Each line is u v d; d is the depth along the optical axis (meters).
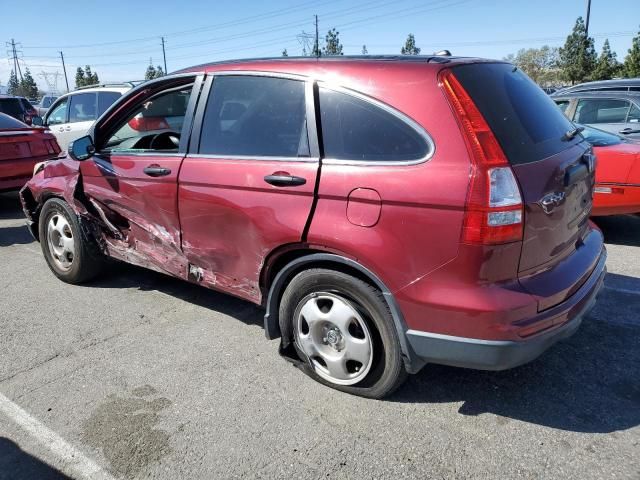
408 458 2.53
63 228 4.66
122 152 4.04
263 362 3.42
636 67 38.59
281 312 3.17
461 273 2.45
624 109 7.52
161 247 3.87
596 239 3.31
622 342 3.55
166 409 2.95
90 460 2.58
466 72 2.67
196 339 3.75
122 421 2.86
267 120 3.12
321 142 2.84
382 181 2.58
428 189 2.46
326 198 2.78
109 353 3.57
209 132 3.44
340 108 2.81
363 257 2.65
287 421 2.82
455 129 2.46
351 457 2.54
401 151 2.58
